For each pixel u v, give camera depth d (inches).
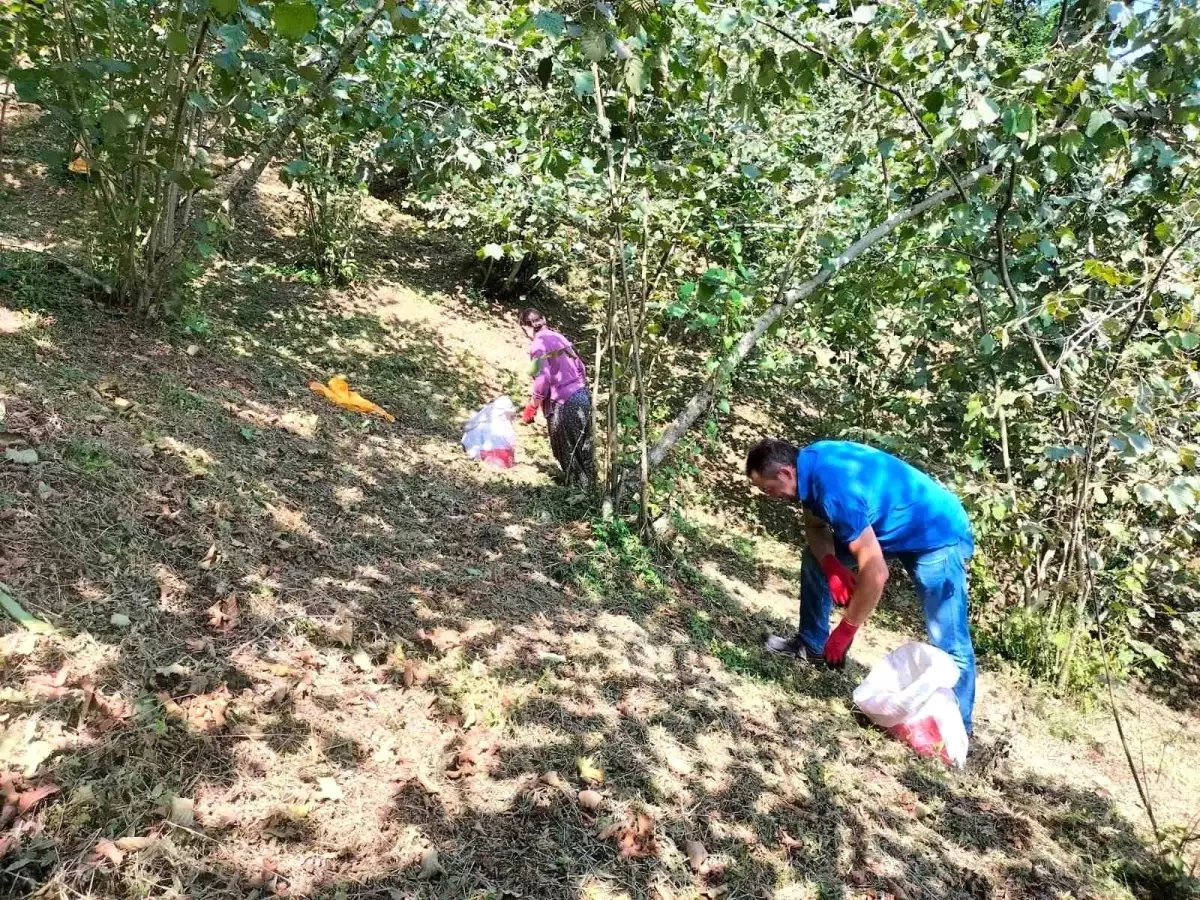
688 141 170.7
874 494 133.3
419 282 383.9
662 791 100.0
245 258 309.7
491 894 76.3
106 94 159.9
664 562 181.0
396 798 84.2
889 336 267.9
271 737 85.5
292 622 105.3
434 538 150.7
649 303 179.5
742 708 127.7
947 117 152.9
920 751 131.6
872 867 100.3
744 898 87.6
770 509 288.7
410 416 234.2
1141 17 135.4
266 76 159.9
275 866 71.4
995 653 201.8
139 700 81.9
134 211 171.3
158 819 71.0
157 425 140.3
